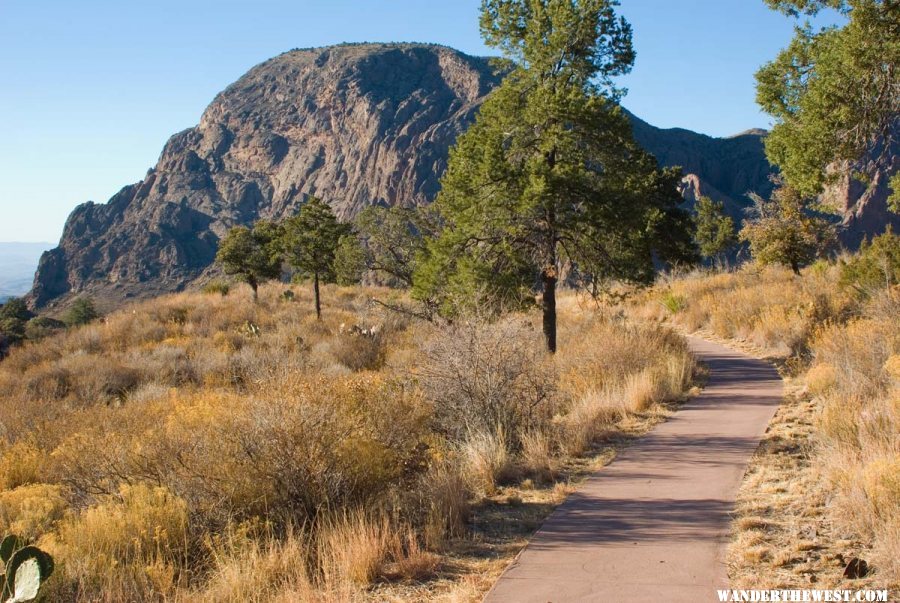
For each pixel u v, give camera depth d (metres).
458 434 10.46
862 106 15.64
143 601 5.57
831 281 24.14
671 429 10.67
